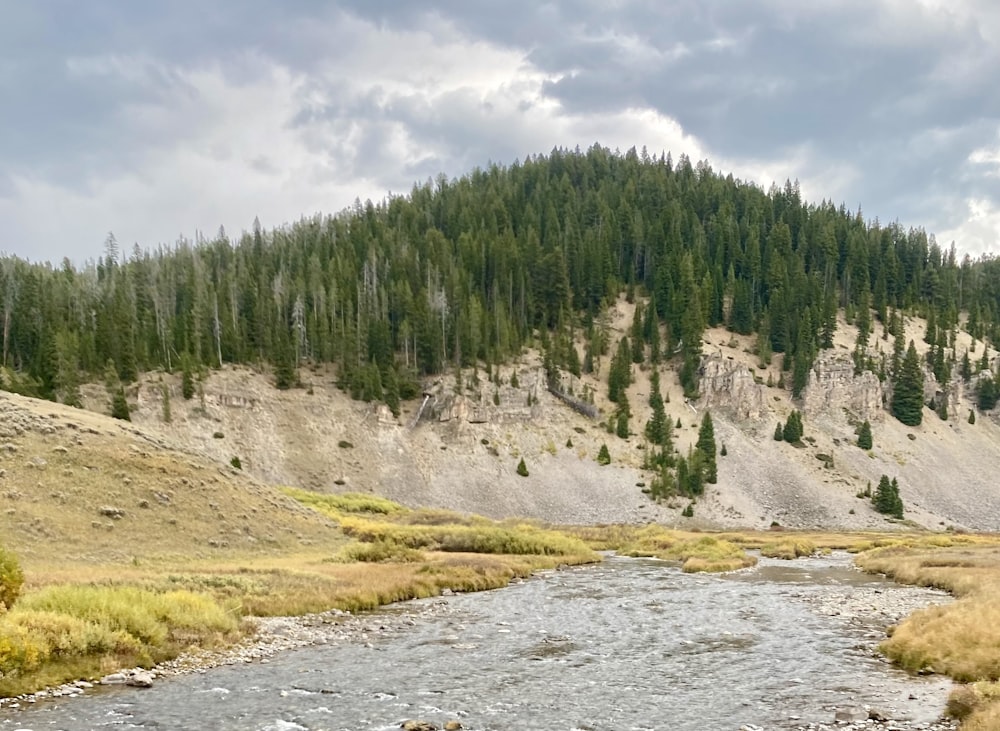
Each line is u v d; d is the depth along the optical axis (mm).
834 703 19266
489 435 145500
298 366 154250
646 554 76625
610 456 145125
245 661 23812
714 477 137000
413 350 166625
